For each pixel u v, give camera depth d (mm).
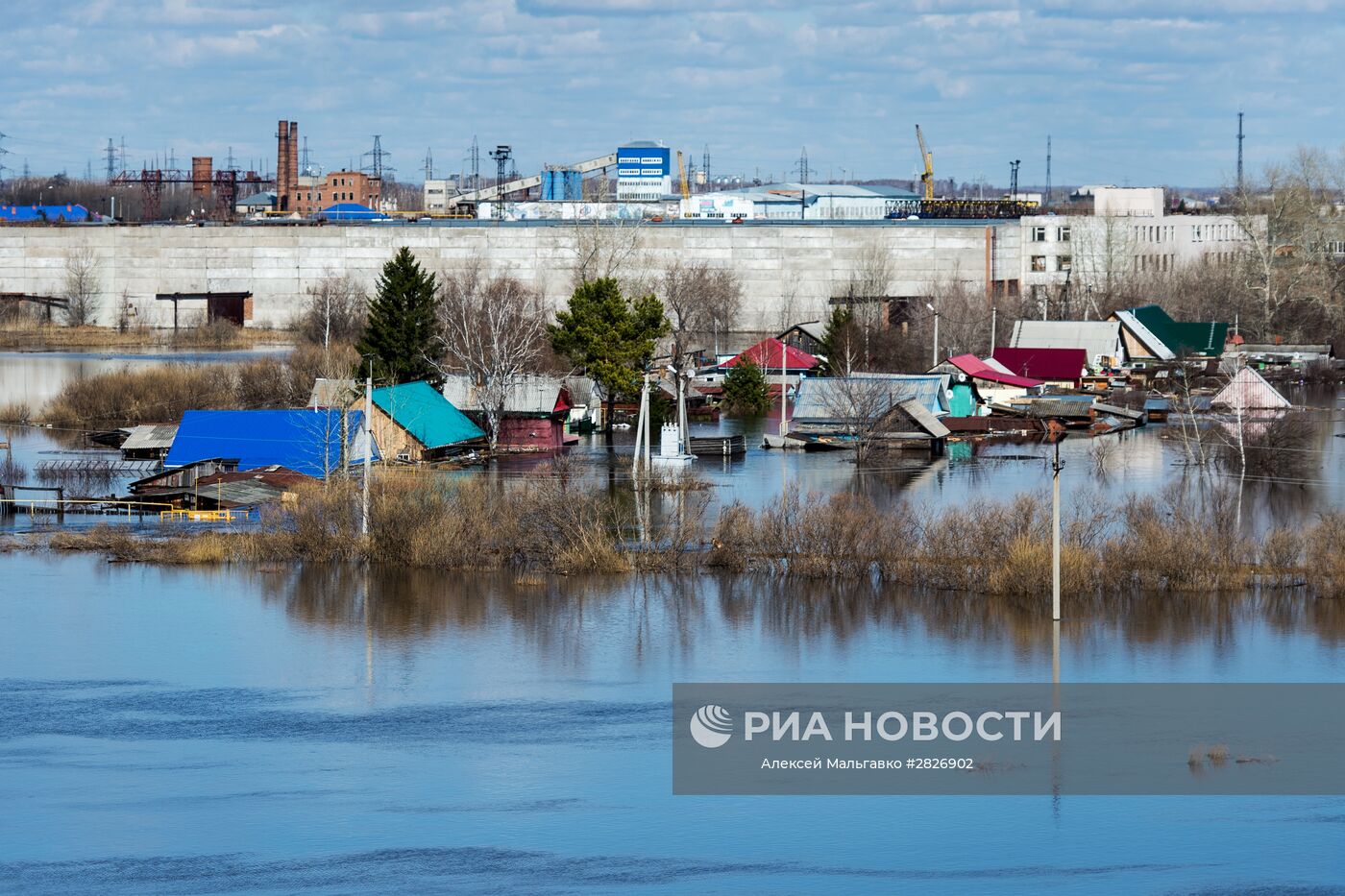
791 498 103000
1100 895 49406
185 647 78750
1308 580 88125
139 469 129125
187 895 50125
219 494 112438
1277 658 75438
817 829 55562
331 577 92938
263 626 82625
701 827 55562
